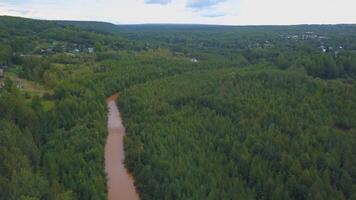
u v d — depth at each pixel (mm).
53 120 101750
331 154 84875
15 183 62406
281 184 74375
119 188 81250
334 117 106250
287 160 81188
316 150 86625
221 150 89250
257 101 115312
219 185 74125
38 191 63312
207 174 77188
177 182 72750
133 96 130875
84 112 111375
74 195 70000
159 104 118562
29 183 63688
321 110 109688
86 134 95812
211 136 94938
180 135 94125
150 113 112188
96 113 112875
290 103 114875
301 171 77688
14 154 73062
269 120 103188
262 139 91562
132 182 83562
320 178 75188
